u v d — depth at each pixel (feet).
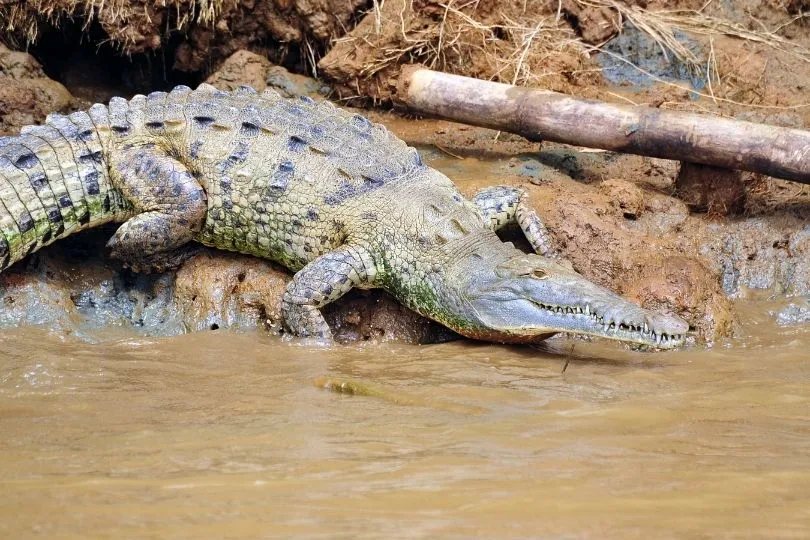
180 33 68.95
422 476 28.78
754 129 51.65
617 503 26.81
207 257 50.31
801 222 53.47
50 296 48.21
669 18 71.20
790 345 45.91
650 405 36.83
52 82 65.51
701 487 28.17
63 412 35.94
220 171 48.75
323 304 46.62
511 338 45.55
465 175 57.00
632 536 24.59
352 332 48.62
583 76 67.36
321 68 66.59
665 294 47.44
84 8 65.46
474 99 57.77
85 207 48.62
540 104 55.98
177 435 33.06
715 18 71.46
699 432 33.71
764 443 32.58
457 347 46.09
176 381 39.88
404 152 50.49
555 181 56.08
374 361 43.39
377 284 48.06
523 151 60.39
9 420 35.06
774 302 51.06
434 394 38.09
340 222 47.91
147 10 65.16
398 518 25.53
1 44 65.26
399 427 33.91
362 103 67.31
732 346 46.21
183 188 47.88
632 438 32.89
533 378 40.70
